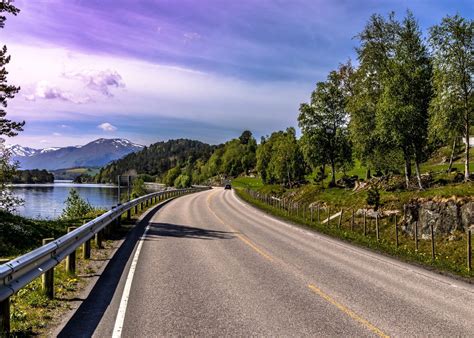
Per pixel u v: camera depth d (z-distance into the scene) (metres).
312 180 73.88
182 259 11.81
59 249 8.51
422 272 10.85
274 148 85.88
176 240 15.75
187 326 6.19
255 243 15.23
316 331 6.06
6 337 5.41
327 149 51.59
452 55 27.97
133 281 9.09
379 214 26.44
